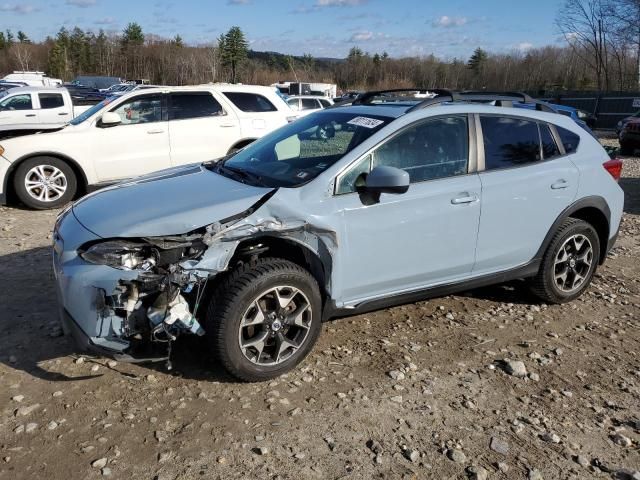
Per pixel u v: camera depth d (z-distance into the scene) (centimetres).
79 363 375
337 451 305
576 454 312
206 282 344
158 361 356
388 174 359
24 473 278
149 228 337
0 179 798
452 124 433
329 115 468
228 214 347
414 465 297
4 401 333
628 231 812
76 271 330
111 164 857
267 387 359
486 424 335
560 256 492
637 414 352
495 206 439
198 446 303
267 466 291
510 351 425
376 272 398
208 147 912
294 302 369
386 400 352
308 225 362
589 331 466
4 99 1666
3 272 540
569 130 500
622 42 4481
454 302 509
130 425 316
